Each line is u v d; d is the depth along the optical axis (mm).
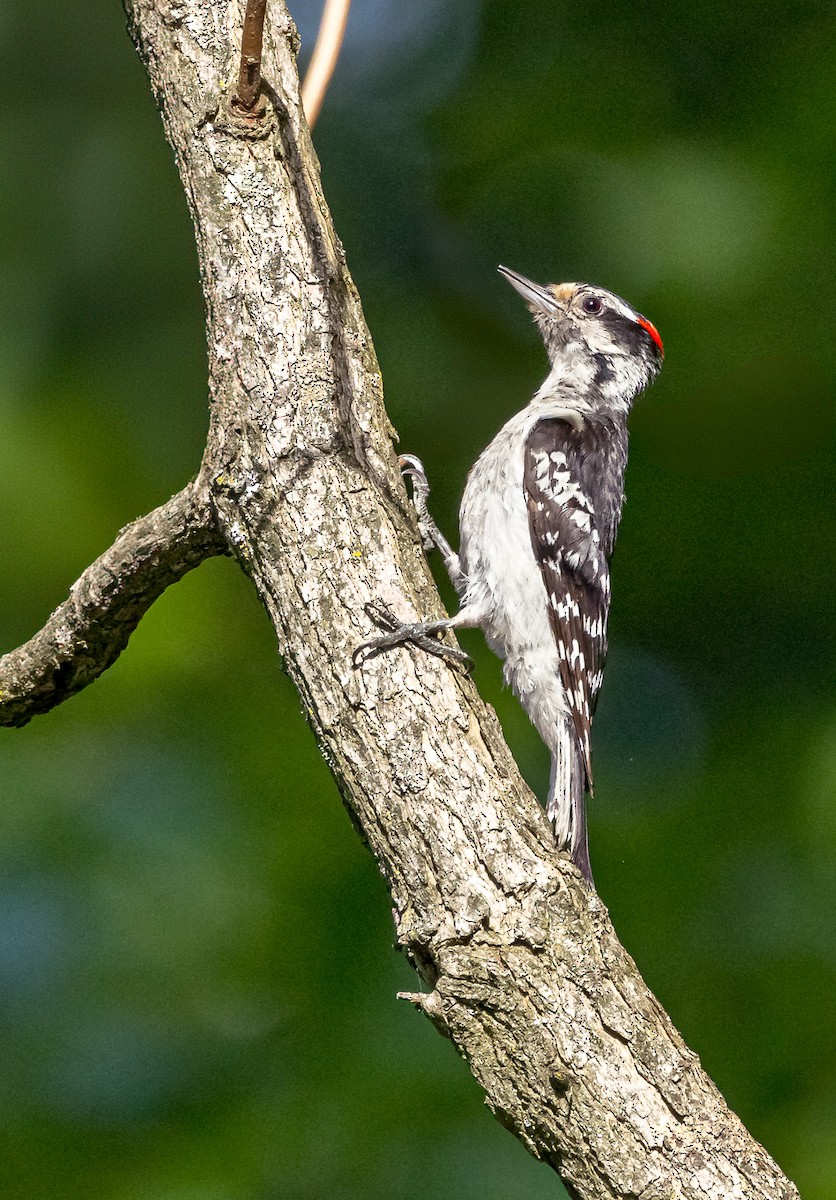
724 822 12281
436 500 13383
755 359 13227
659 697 13648
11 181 12961
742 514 13805
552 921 6031
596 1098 5867
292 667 6543
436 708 6320
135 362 12680
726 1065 11180
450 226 13977
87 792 11414
